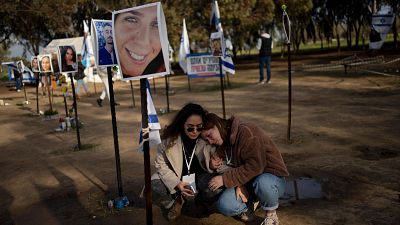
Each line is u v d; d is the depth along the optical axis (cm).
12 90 2472
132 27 274
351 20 3872
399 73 1547
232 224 368
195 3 2666
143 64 274
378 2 2844
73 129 950
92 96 1773
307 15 3688
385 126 712
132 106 1303
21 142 862
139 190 484
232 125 333
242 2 2594
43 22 3059
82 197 479
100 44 409
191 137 336
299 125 776
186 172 358
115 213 418
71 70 654
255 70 2575
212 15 1023
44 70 858
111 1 2605
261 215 380
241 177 322
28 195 509
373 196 406
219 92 1486
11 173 621
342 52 3831
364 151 574
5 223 425
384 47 3722
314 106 985
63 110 1355
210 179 347
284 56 4319
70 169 609
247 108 1038
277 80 1720
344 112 873
